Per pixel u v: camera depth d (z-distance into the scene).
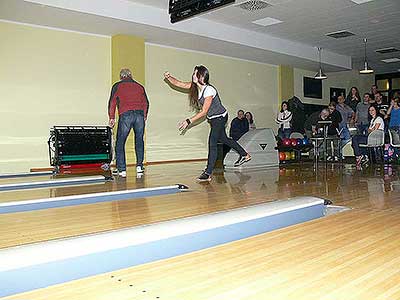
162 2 7.07
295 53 10.13
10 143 6.79
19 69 6.85
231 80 10.23
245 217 2.13
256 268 1.48
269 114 11.17
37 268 1.43
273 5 7.30
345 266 1.49
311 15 7.93
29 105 6.96
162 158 8.84
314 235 1.99
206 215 2.16
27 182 4.40
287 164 7.68
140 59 8.09
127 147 7.97
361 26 8.73
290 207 2.45
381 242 1.84
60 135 6.47
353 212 2.61
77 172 6.32
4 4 5.99
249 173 5.73
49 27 7.16
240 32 8.82
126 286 1.31
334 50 11.08
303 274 1.40
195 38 8.27
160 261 1.59
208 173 4.79
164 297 1.20
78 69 7.52
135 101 5.30
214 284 1.31
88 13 6.51
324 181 4.57
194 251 1.83
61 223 2.36
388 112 8.20
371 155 7.81
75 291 1.27
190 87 5.01
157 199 3.29
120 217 2.53
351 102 9.92
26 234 2.08
